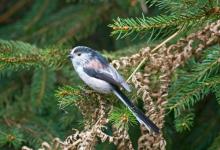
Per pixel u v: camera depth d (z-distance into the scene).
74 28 14.09
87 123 8.59
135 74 8.88
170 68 9.11
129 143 7.99
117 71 9.49
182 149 12.67
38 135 11.51
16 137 9.82
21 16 16.11
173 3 8.80
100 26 15.61
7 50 10.25
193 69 9.33
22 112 12.39
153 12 14.00
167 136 11.14
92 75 9.27
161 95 8.77
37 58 10.24
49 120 12.38
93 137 7.86
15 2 16.78
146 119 8.17
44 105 12.45
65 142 7.79
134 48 11.20
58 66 10.55
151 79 9.21
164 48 9.32
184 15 8.26
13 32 14.44
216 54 9.23
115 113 8.11
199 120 12.92
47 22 14.28
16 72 14.28
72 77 12.27
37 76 12.63
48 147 7.86
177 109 8.86
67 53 10.46
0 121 11.93
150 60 9.19
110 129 11.32
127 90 8.77
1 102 13.45
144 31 8.54
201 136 12.44
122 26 8.42
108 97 9.20
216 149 9.59
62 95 8.95
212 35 9.20
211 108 13.10
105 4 14.50
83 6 14.58
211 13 8.02
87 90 9.05
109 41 15.70
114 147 11.95
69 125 12.12
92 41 15.74
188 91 8.94
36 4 14.68
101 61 9.54
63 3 15.77
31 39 14.11
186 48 9.16
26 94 13.21
